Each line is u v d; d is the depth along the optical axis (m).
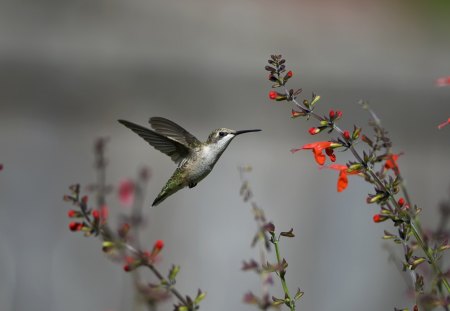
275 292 13.85
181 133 7.18
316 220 14.42
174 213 13.73
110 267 13.16
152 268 5.04
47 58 14.05
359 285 14.23
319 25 16.23
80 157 13.84
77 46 14.25
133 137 14.07
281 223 14.27
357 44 16.05
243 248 13.88
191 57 14.75
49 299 12.92
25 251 13.09
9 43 13.83
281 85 5.09
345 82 15.42
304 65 15.30
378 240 14.46
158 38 14.78
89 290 13.06
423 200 15.19
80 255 13.23
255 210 5.16
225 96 14.73
